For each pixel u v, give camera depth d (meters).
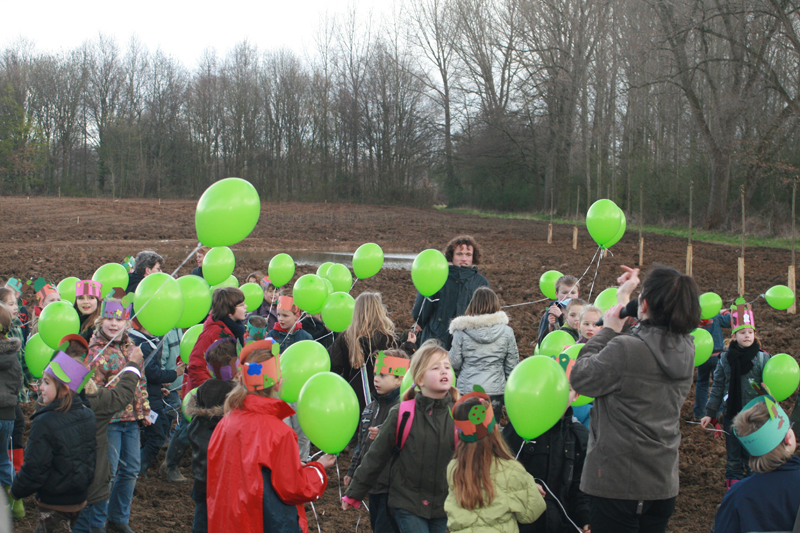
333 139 66.56
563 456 3.80
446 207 63.00
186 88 68.00
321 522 4.89
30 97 65.75
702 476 5.80
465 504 3.07
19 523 4.61
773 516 2.84
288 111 65.62
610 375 3.06
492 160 55.03
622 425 3.06
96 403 4.02
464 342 5.05
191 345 5.71
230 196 4.36
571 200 45.72
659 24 31.66
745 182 30.69
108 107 66.94
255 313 7.94
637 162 37.88
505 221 42.38
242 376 3.15
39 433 3.62
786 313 12.26
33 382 6.12
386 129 63.22
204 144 66.81
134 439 4.58
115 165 62.62
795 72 29.62
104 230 29.02
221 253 6.77
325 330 6.99
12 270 16.30
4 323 4.34
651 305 3.10
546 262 20.41
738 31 28.12
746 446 2.97
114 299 4.47
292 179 65.44
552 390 3.35
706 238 28.47
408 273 18.25
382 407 4.13
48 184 63.72
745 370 4.96
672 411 3.11
